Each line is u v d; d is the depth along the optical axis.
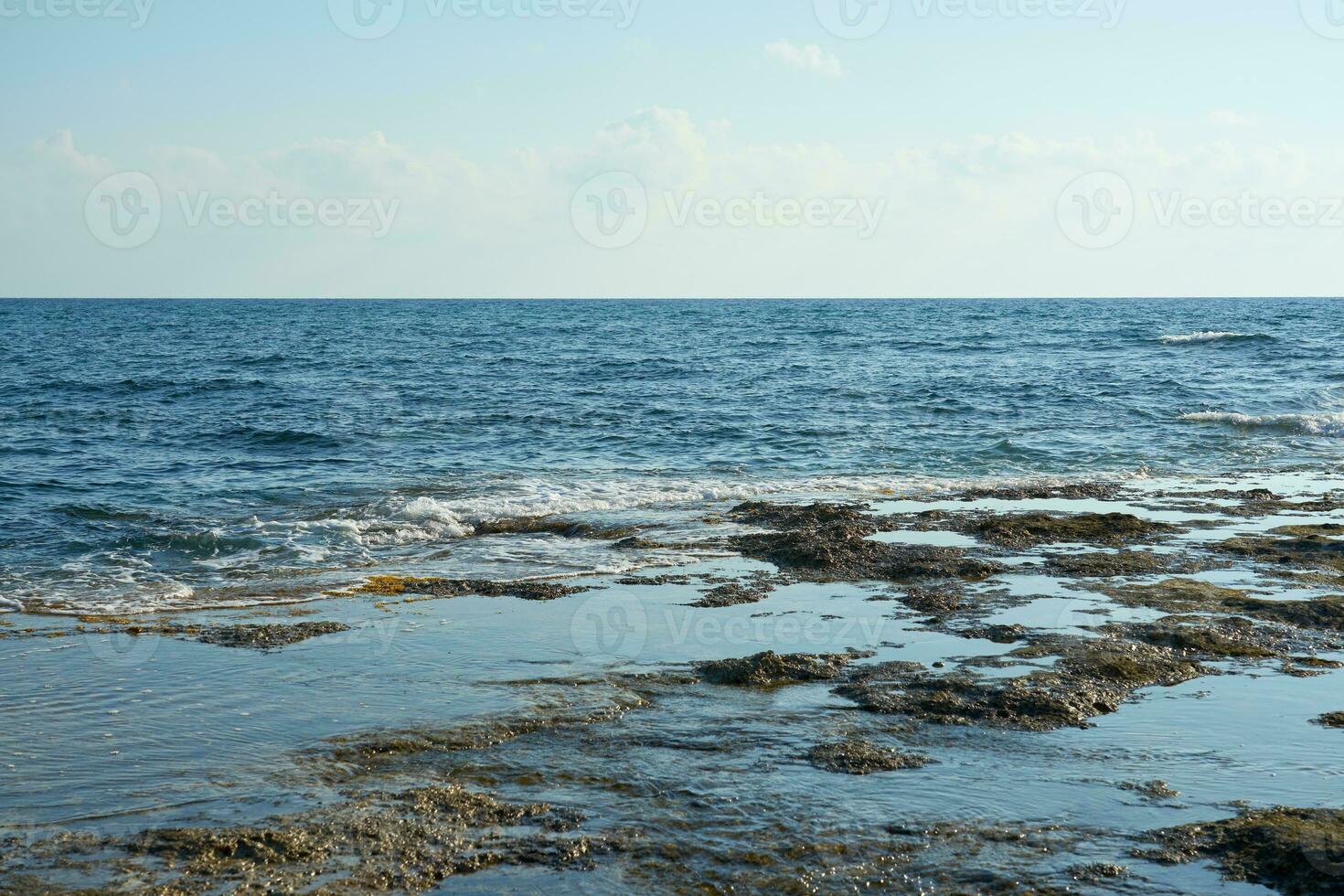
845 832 5.59
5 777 6.34
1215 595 10.46
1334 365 37.53
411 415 27.56
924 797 6.00
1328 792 6.03
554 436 24.12
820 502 16.39
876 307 155.75
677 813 5.83
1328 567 11.62
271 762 6.58
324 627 9.76
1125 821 5.70
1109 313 106.88
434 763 6.55
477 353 51.25
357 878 5.17
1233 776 6.27
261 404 30.34
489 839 5.54
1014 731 7.03
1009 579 11.27
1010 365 40.44
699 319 98.50
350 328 81.81
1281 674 8.21
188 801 6.01
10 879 5.12
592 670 8.41
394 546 14.02
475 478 19.11
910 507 15.95
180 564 12.98
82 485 18.41
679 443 23.09
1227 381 32.97
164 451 22.42
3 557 13.30
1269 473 19.12
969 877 5.14
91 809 5.90
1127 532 13.55
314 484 18.64
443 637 9.39
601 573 11.93
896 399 29.91
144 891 5.02
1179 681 8.05
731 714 7.39
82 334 71.94
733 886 5.08
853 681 8.07
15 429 25.34
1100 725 7.14
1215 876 5.14
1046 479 18.50
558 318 105.50
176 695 7.86
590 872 5.21
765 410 28.02
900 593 10.78
